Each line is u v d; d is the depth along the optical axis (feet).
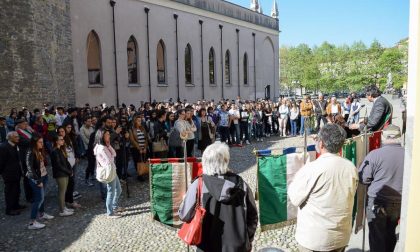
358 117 65.98
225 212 10.29
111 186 25.53
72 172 27.76
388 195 13.51
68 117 42.93
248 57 140.97
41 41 58.44
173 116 44.24
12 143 26.84
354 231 19.17
